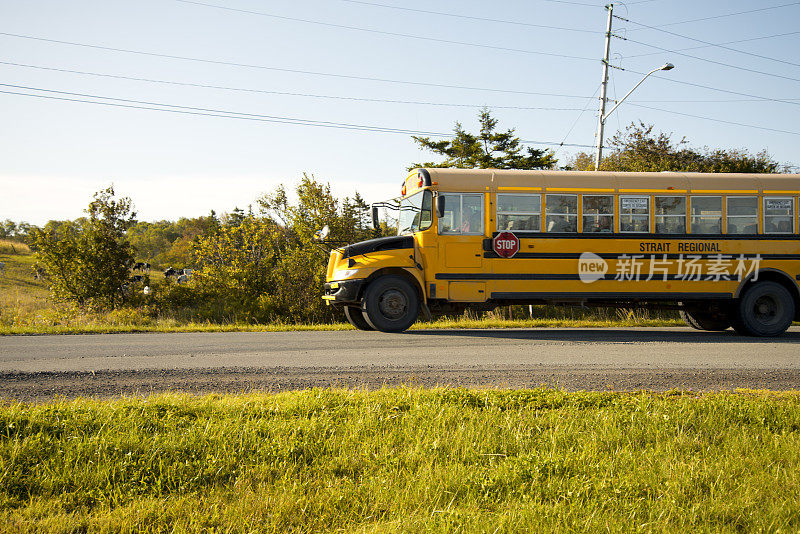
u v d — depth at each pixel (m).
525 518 3.79
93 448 4.78
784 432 5.56
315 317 20.67
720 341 12.73
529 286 13.52
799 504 4.06
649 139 31.80
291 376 8.21
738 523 3.87
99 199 21.20
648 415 5.95
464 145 38.28
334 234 22.16
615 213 13.71
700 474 4.53
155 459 4.68
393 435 5.29
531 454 4.81
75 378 7.94
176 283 22.92
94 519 3.84
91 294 20.52
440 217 13.47
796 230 14.08
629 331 15.10
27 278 38.97
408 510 4.02
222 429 5.29
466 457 4.89
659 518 3.84
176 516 3.91
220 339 12.54
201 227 70.25
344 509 4.05
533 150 38.69
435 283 13.44
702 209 13.90
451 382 7.90
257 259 22.81
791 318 14.00
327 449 4.98
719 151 30.55
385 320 13.56
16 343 11.76
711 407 6.28
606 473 4.52
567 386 7.76
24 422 5.26
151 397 6.43
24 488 4.28
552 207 13.62
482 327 16.45
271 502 4.07
